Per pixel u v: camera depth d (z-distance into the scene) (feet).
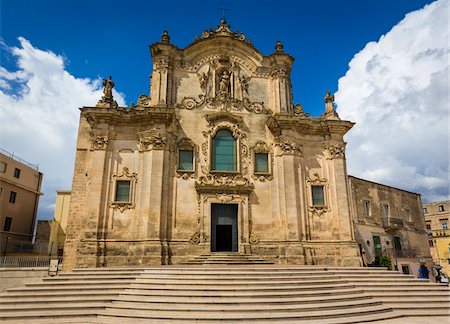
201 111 91.76
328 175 92.63
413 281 62.34
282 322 42.34
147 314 43.68
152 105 90.27
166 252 78.74
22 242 124.57
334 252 85.92
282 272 56.90
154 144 84.43
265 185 88.63
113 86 92.22
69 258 79.46
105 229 79.97
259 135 92.58
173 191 84.43
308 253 84.23
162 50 93.81
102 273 58.29
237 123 91.76
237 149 89.71
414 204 137.39
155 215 79.56
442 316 50.47
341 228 87.15
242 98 94.89
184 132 89.51
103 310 46.57
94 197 80.53
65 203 131.03
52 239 127.03
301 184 89.71
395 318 48.55
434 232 181.98
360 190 116.26
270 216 86.63
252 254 82.89
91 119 87.30
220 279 53.47
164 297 48.37
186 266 69.67
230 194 86.02
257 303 46.55
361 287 57.41
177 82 93.50
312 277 56.95
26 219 142.51
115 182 83.56
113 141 86.58
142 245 78.28
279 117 90.17
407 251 124.88
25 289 51.96
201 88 93.76
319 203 90.33
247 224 84.53
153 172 82.33
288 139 90.48
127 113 87.40
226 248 89.35
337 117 97.04
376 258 106.32
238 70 97.66
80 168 86.28
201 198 84.64
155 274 56.90
